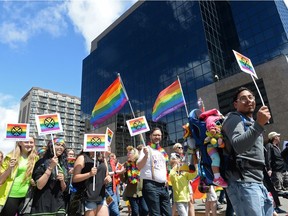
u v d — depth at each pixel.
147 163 4.96
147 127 7.24
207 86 27.73
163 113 8.27
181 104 7.91
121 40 46.44
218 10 36.16
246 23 32.56
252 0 32.84
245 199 2.43
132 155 7.14
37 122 5.50
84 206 4.40
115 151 35.84
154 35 39.25
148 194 4.78
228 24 34.81
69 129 120.31
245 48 31.69
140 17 43.50
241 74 24.83
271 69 22.62
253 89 23.59
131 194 6.90
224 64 31.80
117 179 8.87
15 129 5.14
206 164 2.97
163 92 8.48
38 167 4.48
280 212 7.00
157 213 4.65
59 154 4.77
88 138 4.98
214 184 2.94
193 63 31.31
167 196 4.98
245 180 2.48
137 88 39.47
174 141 29.30
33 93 116.06
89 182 4.47
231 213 5.80
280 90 21.62
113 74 45.75
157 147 5.47
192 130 3.20
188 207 6.39
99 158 5.00
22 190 4.84
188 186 6.14
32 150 5.21
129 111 39.28
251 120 2.80
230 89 25.50
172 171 6.21
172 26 36.19
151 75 37.44
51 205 4.24
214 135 2.74
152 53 38.56
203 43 30.83
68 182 4.72
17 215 4.75
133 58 42.16
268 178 3.50
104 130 39.94
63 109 121.81
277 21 29.44
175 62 33.88
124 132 37.47
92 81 51.47
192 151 3.47
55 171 4.45
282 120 20.94
